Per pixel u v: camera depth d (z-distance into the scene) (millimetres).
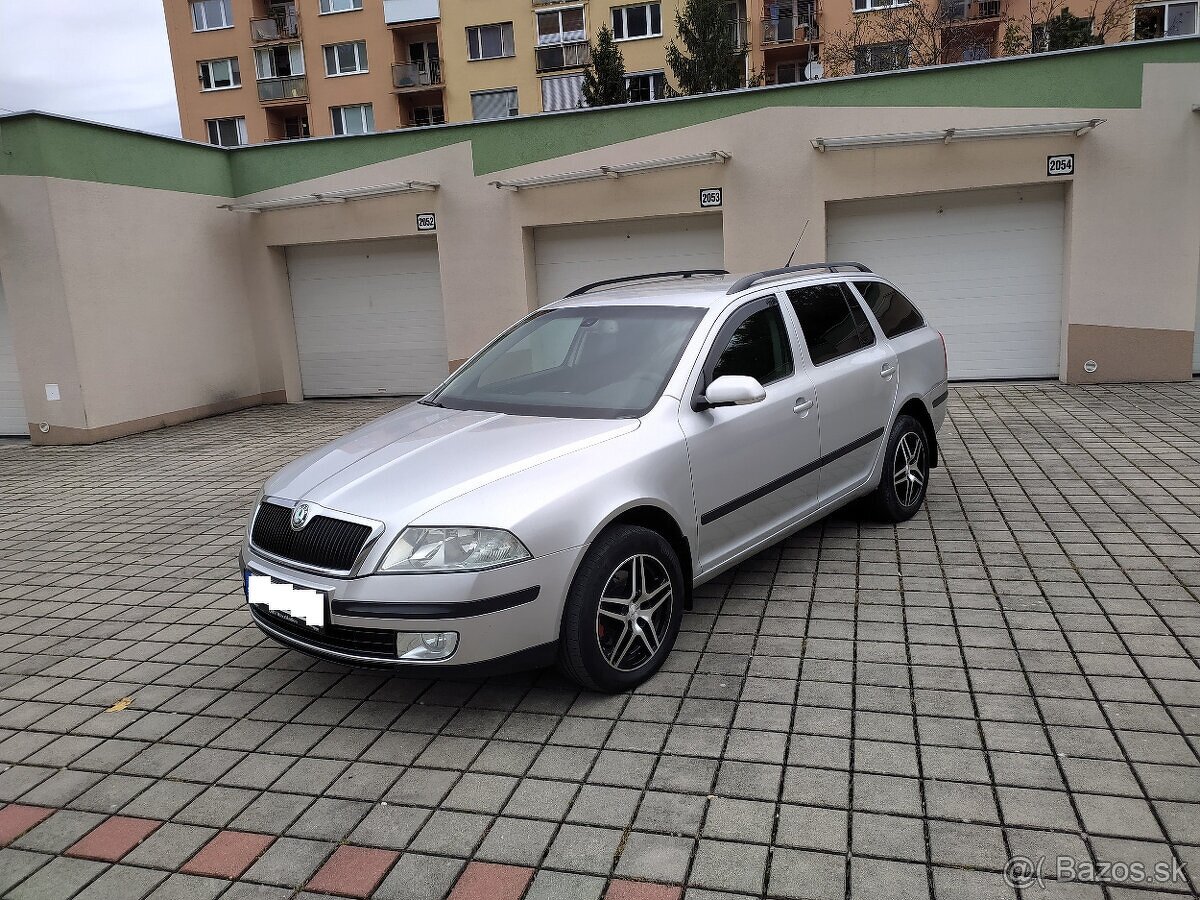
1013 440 8008
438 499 3279
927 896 2373
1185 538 5090
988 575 4664
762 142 11273
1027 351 11203
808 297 4984
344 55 37750
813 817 2730
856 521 5727
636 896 2438
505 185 11875
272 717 3621
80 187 11016
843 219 11461
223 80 39438
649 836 2693
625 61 34344
